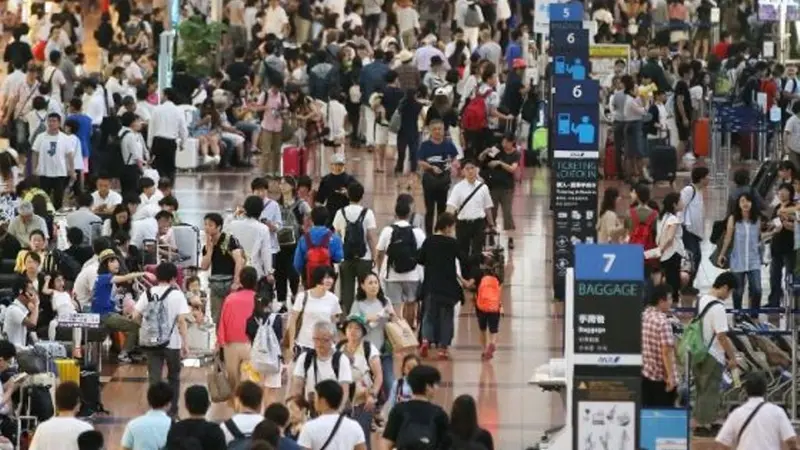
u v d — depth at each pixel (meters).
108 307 47.16
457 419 32.50
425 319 48.03
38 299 45.75
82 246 49.78
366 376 38.88
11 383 40.66
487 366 47.94
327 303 42.31
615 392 32.81
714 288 42.59
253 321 42.25
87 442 33.28
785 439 36.19
